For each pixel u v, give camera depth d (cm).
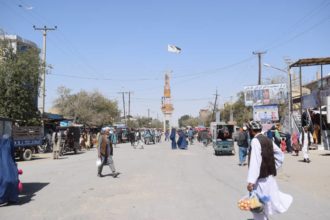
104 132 1540
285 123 3881
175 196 1089
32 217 849
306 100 3259
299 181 1375
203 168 1862
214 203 984
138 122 13088
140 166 1961
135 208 933
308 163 2019
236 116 7762
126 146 4306
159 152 3139
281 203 624
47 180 1455
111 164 1525
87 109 7331
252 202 599
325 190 1178
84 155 2988
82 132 3919
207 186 1272
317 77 5172
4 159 1010
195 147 4081
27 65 3161
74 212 897
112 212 892
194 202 999
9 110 3067
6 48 3155
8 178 988
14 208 947
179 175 1578
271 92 5238
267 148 618
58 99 7250
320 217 824
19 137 2475
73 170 1817
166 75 8819
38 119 3344
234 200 1025
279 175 1537
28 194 1145
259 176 616
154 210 908
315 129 3272
